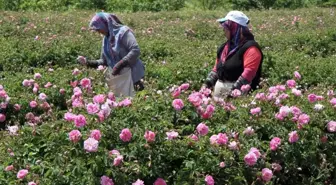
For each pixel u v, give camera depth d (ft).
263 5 68.13
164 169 12.59
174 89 15.61
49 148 12.87
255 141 13.73
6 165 13.17
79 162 12.01
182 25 45.32
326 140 14.49
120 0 65.57
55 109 19.20
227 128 14.08
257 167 13.16
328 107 15.14
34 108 19.08
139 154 12.48
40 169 12.57
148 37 39.19
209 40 40.27
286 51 32.22
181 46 34.83
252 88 18.63
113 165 12.06
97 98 14.05
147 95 15.28
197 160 12.56
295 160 13.96
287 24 47.98
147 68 27.48
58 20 46.50
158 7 65.21
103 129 12.89
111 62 20.58
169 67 27.50
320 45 36.91
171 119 14.07
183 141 12.84
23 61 30.09
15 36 39.24
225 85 18.81
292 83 16.80
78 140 12.32
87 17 51.80
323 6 70.03
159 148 12.59
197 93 14.90
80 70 22.75
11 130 14.46
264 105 15.16
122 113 13.62
